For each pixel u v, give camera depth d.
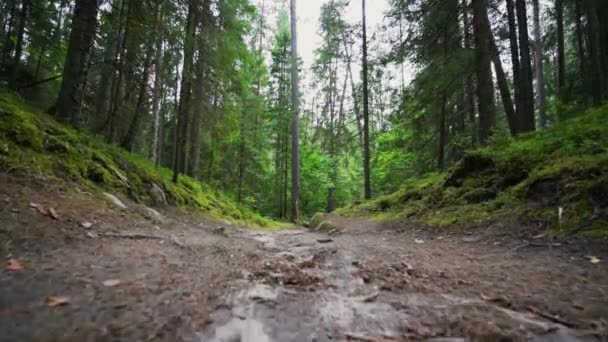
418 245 4.64
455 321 1.68
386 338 1.48
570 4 11.95
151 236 4.27
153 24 8.47
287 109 22.45
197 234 5.75
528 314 1.77
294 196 17.36
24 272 2.10
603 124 5.68
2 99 6.19
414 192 9.58
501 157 6.72
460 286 2.36
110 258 2.77
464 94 11.73
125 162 8.30
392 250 4.20
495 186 6.22
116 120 10.99
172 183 10.66
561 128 6.48
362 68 14.59
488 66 8.83
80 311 1.58
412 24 9.96
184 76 9.18
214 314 1.69
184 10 8.97
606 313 1.76
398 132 15.56
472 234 4.86
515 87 8.88
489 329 1.56
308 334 1.50
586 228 3.63
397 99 11.29
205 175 20.58
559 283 2.35
